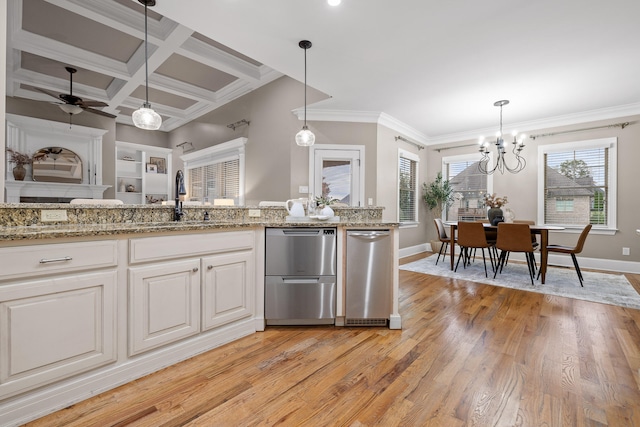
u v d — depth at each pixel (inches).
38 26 136.9
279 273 90.7
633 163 173.9
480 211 230.4
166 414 53.1
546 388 60.6
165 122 287.9
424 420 51.6
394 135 211.0
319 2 89.0
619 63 124.1
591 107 178.1
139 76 171.8
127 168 281.0
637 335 86.2
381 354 75.4
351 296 92.0
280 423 51.0
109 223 76.8
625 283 147.6
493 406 55.1
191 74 189.5
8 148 200.5
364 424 50.8
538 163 205.3
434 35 105.5
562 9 90.6
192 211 96.4
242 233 84.7
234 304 82.6
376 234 92.0
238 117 220.4
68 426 49.9
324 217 108.0
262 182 201.3
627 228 176.1
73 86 198.2
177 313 70.2
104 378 59.4
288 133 186.4
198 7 91.4
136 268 63.4
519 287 140.1
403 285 143.3
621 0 85.9
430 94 158.4
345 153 187.8
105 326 59.0
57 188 216.7
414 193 242.2
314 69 131.5
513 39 107.3
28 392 50.9
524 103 171.5
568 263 193.8
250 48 115.0
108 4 118.0
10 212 61.8
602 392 59.1
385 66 128.3
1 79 62.2
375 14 94.1
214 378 64.4
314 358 73.4
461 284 145.3
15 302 49.0
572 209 194.1
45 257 51.6
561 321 97.3
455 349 78.0
